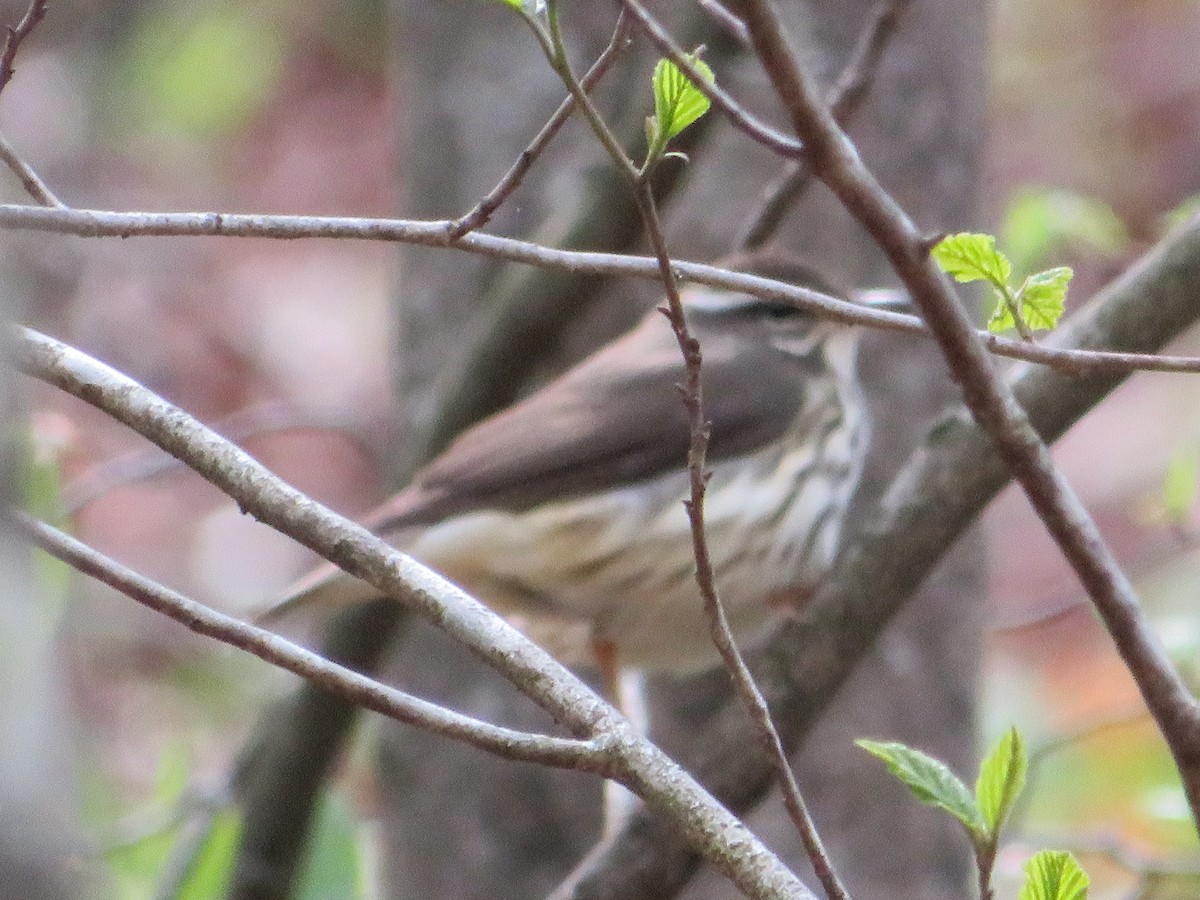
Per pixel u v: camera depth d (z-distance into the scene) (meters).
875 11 10.76
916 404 11.20
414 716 5.04
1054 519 4.95
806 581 10.59
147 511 17.45
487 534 10.27
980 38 11.41
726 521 10.38
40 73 19.55
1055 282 5.61
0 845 3.76
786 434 10.55
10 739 3.82
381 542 5.41
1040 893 5.01
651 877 7.99
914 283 4.64
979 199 11.41
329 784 9.73
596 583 10.38
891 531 8.13
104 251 18.64
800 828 5.05
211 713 15.68
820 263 11.07
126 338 18.25
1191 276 7.50
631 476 10.34
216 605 16.80
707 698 10.83
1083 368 5.54
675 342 10.89
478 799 10.91
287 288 18.88
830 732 10.74
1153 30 19.62
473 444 10.37
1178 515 10.41
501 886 10.87
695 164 9.94
